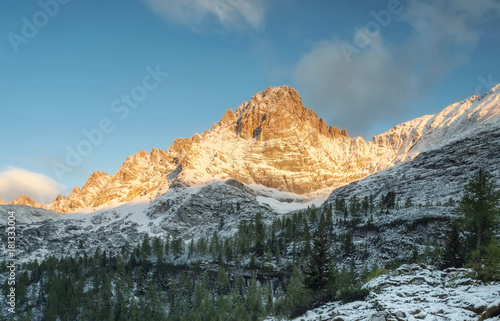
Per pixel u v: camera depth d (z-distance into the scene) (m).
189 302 195.62
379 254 196.75
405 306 46.56
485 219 79.62
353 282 71.69
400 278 57.69
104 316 189.75
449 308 44.16
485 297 45.91
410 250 191.25
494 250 55.12
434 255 123.56
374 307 49.56
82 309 196.38
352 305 53.28
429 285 53.81
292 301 72.56
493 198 77.62
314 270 72.81
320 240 75.12
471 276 54.28
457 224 89.12
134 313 182.38
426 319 42.25
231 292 187.88
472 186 80.38
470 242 83.38
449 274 56.88
